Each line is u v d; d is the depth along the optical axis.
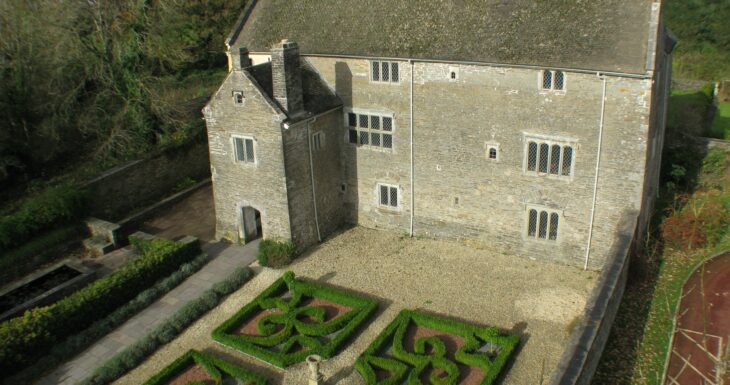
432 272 30.31
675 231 30.92
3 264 31.48
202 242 34.78
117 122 42.31
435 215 33.25
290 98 30.19
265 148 30.89
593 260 29.41
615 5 27.11
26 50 39.81
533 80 27.88
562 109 27.64
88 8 40.34
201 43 61.75
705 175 37.84
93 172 39.44
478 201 31.55
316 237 34.03
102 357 25.17
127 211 39.28
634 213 27.52
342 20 33.47
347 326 25.64
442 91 30.41
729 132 44.78
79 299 26.67
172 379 23.39
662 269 29.25
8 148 38.88
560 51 27.08
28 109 40.25
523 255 31.28
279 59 29.36
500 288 28.55
